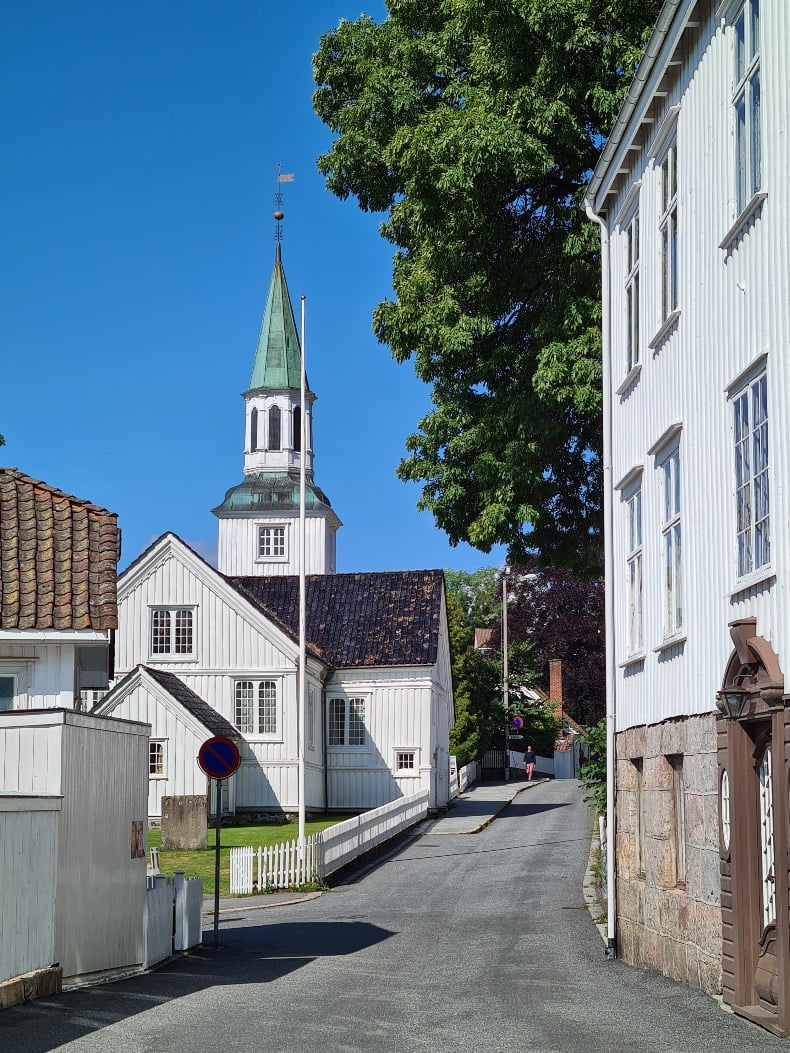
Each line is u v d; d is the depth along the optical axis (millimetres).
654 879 16062
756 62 12484
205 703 44625
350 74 31672
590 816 43938
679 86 15398
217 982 15625
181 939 19047
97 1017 12625
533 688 78500
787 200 11484
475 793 57438
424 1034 11492
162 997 14164
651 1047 10516
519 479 27062
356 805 47281
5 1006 12984
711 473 13836
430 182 27422
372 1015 12711
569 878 28609
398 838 39250
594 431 27922
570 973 15883
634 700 17625
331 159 30484
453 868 32125
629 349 18391
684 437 14961
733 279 13094
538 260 28031
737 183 13078
